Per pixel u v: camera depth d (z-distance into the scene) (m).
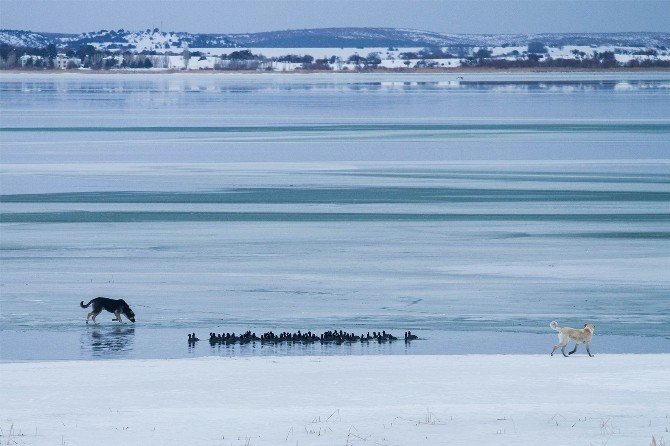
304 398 30.89
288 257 66.69
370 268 62.75
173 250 69.19
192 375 34.50
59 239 73.50
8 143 157.50
